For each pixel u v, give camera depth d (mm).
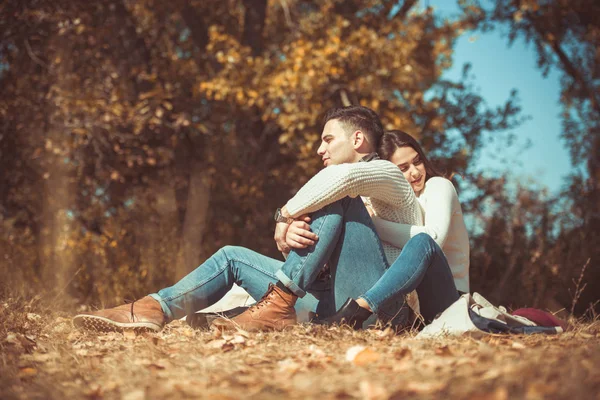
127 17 10578
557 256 7617
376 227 3297
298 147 10625
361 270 3080
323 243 2994
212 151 10953
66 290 6762
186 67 10734
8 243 7797
